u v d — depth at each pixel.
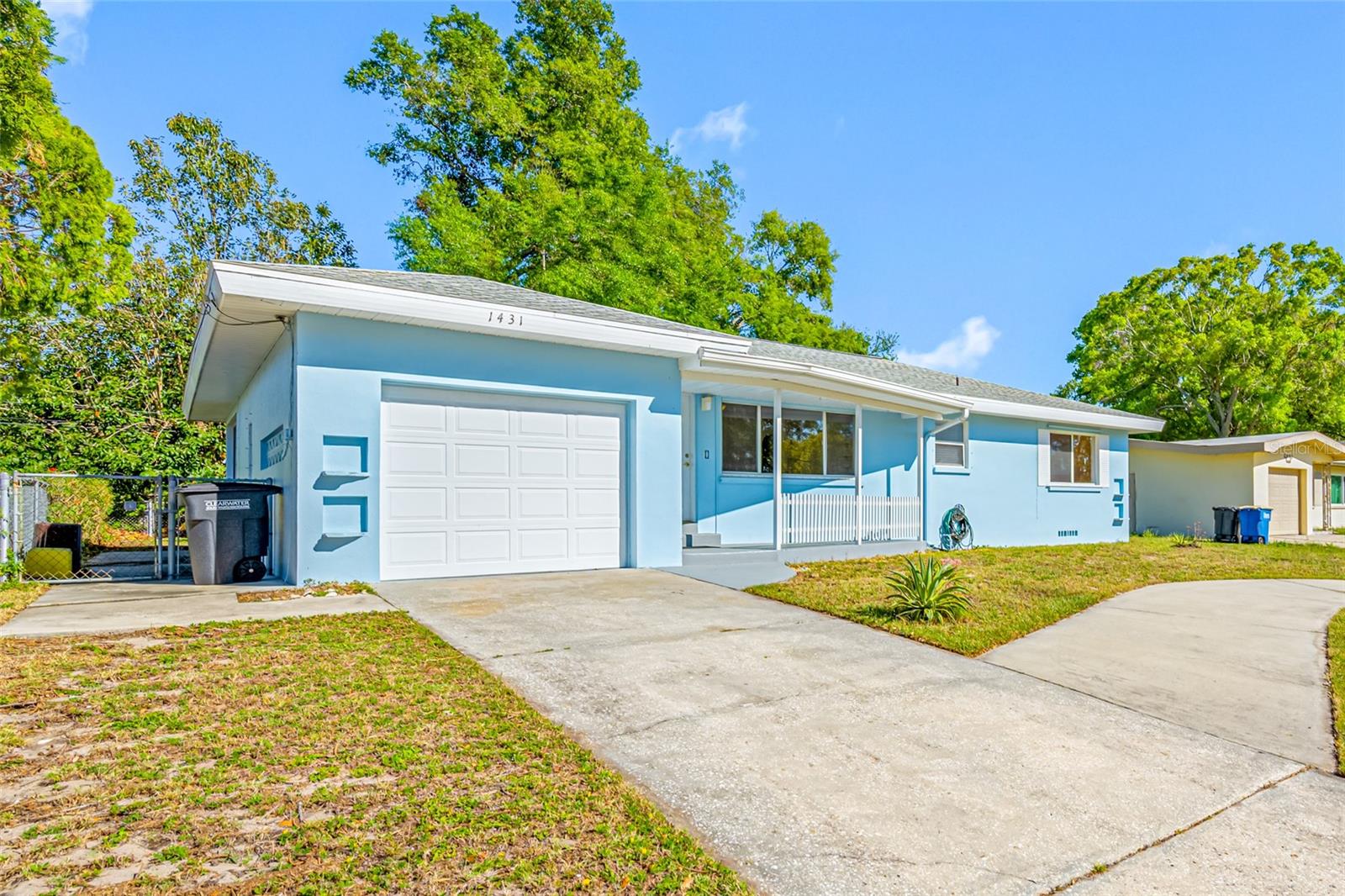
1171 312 31.61
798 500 11.02
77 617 5.67
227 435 17.22
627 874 2.43
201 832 2.55
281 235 23.41
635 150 26.91
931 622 6.54
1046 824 2.97
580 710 4.04
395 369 7.56
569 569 8.78
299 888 2.24
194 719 3.60
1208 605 8.02
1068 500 16.12
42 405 16.81
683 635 5.74
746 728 3.89
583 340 8.43
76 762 3.08
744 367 9.73
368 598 6.61
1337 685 5.04
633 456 9.19
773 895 2.38
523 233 20.80
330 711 3.76
